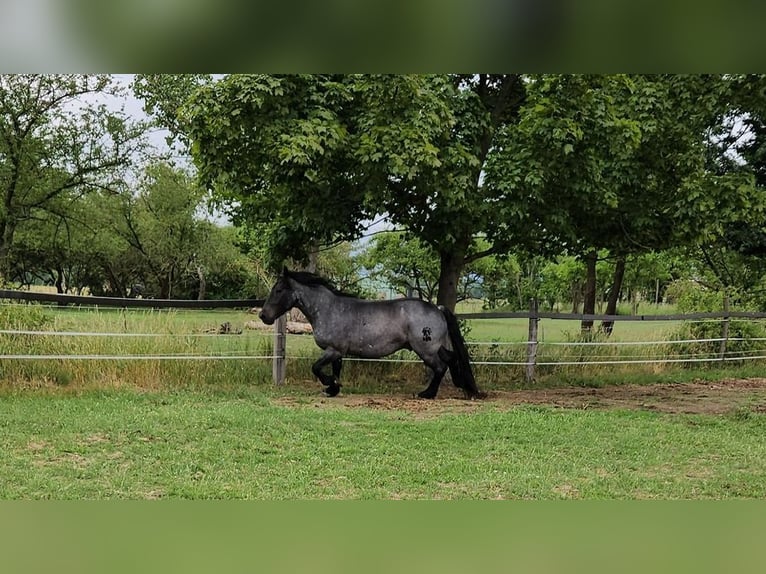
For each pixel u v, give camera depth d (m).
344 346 10.21
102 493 5.04
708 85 9.46
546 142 9.86
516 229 11.30
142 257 35.72
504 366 12.76
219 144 9.79
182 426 7.34
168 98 20.08
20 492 4.98
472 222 10.78
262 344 12.28
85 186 26.23
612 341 14.59
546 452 6.75
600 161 10.85
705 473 6.09
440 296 12.38
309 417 8.09
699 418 8.79
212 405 8.73
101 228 30.16
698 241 11.22
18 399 8.60
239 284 38.94
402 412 8.77
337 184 10.77
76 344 10.45
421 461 6.25
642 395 11.12
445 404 9.60
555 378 12.47
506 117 12.55
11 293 9.28
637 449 6.96
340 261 23.91
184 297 39.22
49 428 7.02
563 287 29.08
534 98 10.29
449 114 9.73
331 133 9.27
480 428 7.73
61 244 30.53
